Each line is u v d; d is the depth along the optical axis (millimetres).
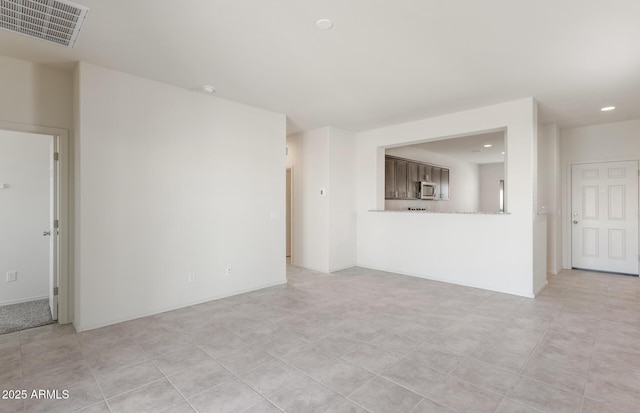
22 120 3043
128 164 3336
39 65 3125
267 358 2510
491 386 2115
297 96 4020
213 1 2131
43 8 2203
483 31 2520
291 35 2582
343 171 5816
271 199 4672
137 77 3393
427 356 2531
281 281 4789
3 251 3844
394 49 2811
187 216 3781
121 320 3285
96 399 1995
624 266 5312
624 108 4500
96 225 3137
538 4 2174
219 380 2203
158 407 1918
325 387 2115
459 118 4676
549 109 4555
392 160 6652
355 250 6105
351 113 4754
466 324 3188
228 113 4164
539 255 4379
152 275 3508
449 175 8672
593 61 3033
